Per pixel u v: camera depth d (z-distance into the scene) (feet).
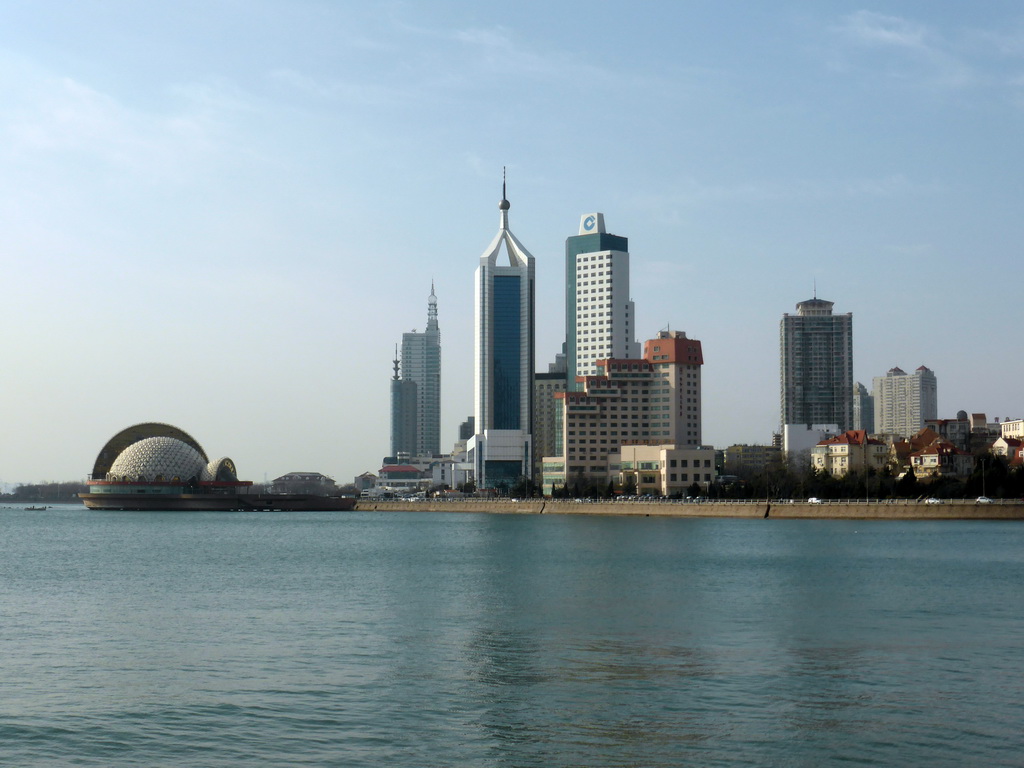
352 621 310.86
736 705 206.18
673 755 176.04
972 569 460.14
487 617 318.45
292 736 186.80
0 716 198.80
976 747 179.32
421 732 189.06
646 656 254.06
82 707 205.16
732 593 378.53
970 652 258.16
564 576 444.14
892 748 178.91
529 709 203.82
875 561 503.61
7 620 316.19
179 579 444.14
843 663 244.63
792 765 171.01
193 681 226.99
